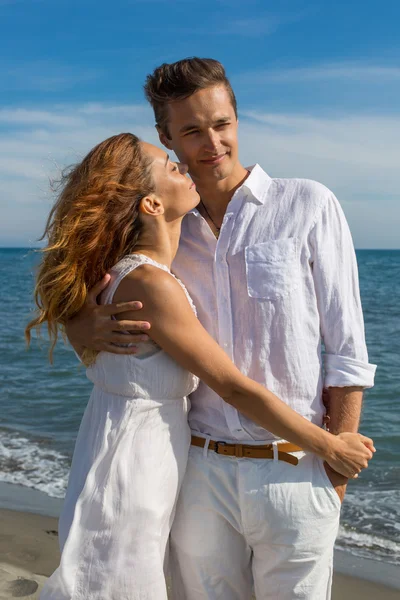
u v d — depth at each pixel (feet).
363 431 25.55
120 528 6.82
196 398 7.79
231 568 7.78
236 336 7.61
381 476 19.95
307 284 7.57
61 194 7.55
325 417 7.82
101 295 7.27
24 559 14.37
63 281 7.10
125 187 7.19
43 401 31.22
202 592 7.79
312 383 7.57
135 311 7.01
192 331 6.94
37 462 21.53
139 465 6.98
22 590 12.92
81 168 7.45
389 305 84.17
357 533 15.93
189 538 7.72
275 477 7.30
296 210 7.62
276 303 7.48
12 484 19.39
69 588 6.62
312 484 7.32
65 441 24.14
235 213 7.76
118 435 6.99
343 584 13.57
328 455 7.08
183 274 7.94
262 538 7.42
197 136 7.77
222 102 7.73
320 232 7.54
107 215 7.17
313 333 7.59
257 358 7.53
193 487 7.68
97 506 6.83
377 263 228.63
